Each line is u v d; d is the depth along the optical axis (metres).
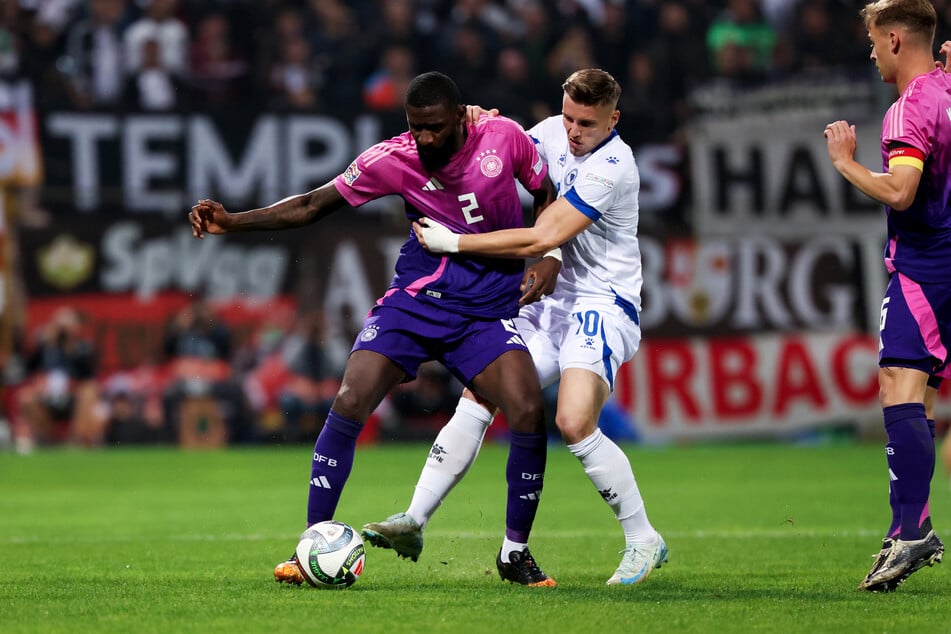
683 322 55.72
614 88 19.97
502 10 64.25
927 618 16.38
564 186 21.12
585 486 40.69
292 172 53.91
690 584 20.02
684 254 55.81
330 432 19.64
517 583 20.00
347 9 63.06
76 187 52.31
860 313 56.44
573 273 21.30
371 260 54.09
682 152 56.09
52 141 52.09
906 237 19.47
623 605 17.36
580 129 19.98
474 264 19.97
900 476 19.06
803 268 56.38
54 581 20.12
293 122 53.91
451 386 56.84
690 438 55.59
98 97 58.66
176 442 53.34
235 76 60.88
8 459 49.44
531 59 62.03
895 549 18.84
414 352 20.05
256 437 53.81
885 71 19.91
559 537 27.66
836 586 19.69
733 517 31.98
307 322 53.75
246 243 53.34
